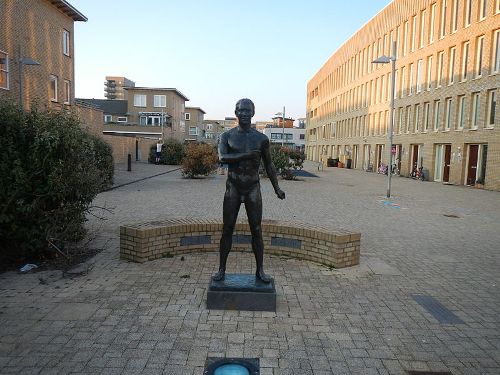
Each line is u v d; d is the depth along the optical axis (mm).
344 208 14711
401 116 38250
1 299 5422
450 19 30156
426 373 3990
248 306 5270
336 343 4508
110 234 9047
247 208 5465
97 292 5719
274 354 4238
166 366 3955
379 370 4012
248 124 5418
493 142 24922
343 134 59000
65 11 27594
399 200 17875
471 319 5250
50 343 4328
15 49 22391
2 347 4234
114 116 63750
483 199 19375
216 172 29109
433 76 32250
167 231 7402
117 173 27031
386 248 8836
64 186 6766
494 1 25328
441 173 31203
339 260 7117
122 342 4379
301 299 5711
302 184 24203
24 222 6684
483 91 26031
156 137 58594
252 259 7465
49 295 5582
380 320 5133
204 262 7184
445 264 7711
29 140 6746
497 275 7113
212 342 4434
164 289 5879
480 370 4070
